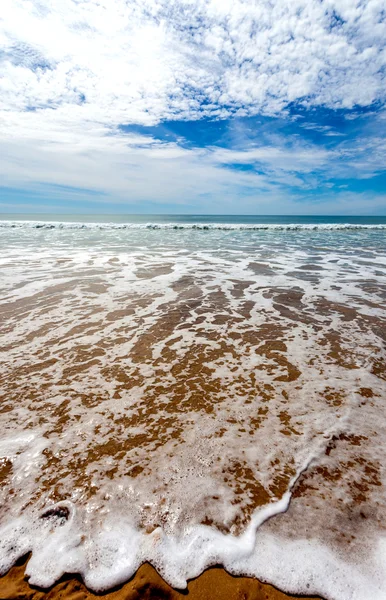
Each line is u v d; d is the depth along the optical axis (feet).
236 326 16.40
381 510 6.32
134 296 21.36
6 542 5.70
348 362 12.57
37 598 5.01
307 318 17.72
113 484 6.84
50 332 15.01
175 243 54.19
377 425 8.85
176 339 14.65
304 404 9.78
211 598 5.06
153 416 9.12
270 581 5.25
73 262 33.14
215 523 6.07
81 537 5.82
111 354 12.98
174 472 7.16
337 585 5.16
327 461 7.54
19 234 66.64
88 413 9.19
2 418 8.86
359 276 28.63
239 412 9.36
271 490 6.76
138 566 5.44
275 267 32.76
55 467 7.25
